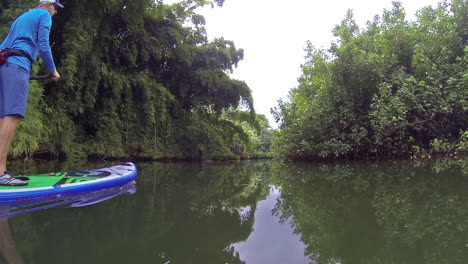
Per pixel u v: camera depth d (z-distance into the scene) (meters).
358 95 6.57
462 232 1.57
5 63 2.43
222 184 3.74
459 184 2.97
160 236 1.64
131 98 8.28
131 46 8.30
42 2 2.74
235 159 10.41
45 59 2.63
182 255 1.38
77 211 2.12
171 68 9.70
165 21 9.34
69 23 6.44
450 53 6.64
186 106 10.18
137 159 8.52
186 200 2.63
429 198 2.39
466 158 5.81
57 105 6.48
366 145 6.33
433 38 6.79
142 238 1.60
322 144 6.36
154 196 2.76
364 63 6.33
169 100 8.92
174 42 9.22
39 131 5.68
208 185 3.63
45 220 1.89
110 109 7.86
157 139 8.73
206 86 9.81
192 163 8.05
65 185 2.60
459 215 1.88
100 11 6.95
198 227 1.82
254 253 1.40
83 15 6.64
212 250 1.44
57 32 6.87
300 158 6.83
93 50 7.35
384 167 4.80
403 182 3.24
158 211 2.18
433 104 6.07
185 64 9.55
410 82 6.02
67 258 1.32
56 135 6.48
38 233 1.64
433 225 1.71
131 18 7.66
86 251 1.40
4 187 2.42
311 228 1.77
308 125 6.49
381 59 6.60
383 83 5.98
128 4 7.36
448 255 1.30
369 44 7.39
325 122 6.43
